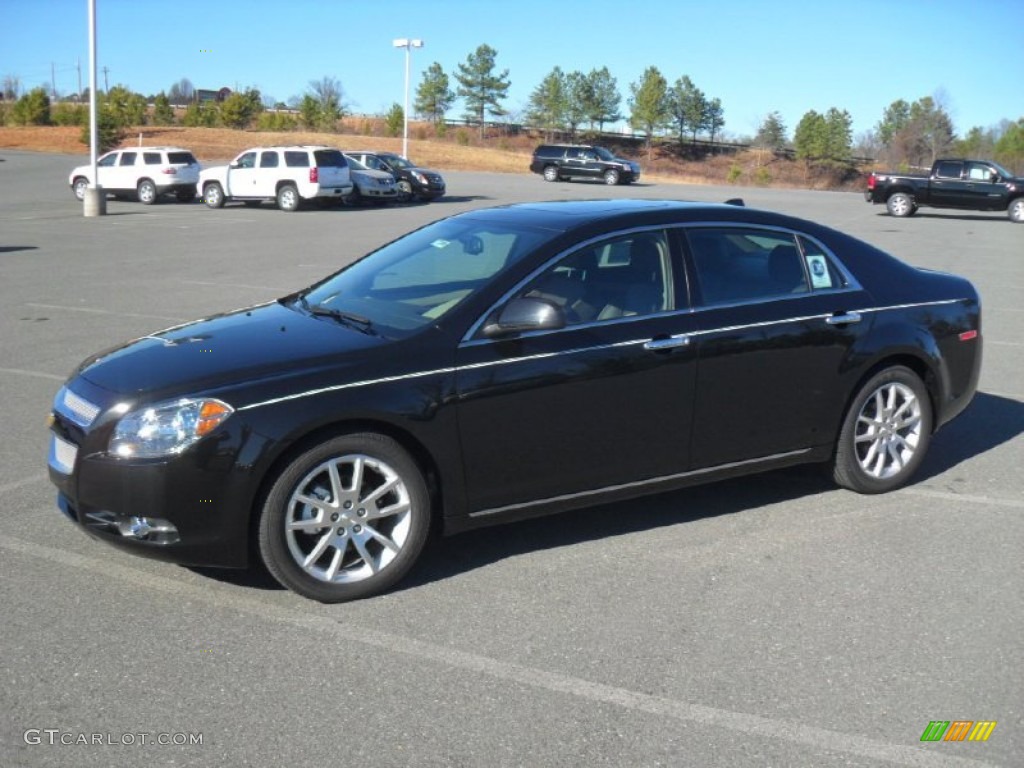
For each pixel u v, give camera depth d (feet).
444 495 14.32
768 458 17.10
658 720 10.96
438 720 10.90
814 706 11.27
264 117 256.11
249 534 13.46
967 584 14.57
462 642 12.71
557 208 17.29
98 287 44.57
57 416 14.20
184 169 106.93
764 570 15.02
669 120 312.50
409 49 148.15
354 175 103.19
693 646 12.64
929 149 320.09
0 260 55.06
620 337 15.21
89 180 108.47
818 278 17.47
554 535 16.38
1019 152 268.00
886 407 18.20
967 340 18.95
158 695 11.34
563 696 11.43
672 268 16.07
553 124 317.01
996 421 23.80
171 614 13.38
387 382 13.67
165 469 12.85
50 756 10.14
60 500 14.53
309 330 14.90
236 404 13.03
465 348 14.26
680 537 16.31
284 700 11.27
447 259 16.20
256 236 71.10
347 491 13.75
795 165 287.07
